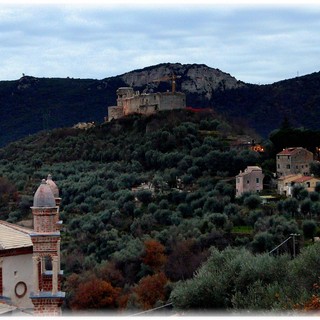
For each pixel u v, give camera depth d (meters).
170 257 164.25
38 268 52.09
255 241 157.25
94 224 196.38
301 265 64.12
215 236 171.25
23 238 59.16
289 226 165.12
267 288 60.66
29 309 56.50
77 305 139.50
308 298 54.25
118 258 165.62
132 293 141.62
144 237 179.38
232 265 67.62
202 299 66.00
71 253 176.50
